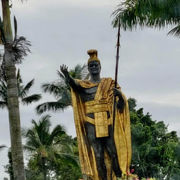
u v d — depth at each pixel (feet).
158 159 213.25
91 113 107.24
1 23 133.08
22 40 131.95
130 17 114.42
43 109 219.41
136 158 210.18
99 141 106.42
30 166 224.74
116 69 104.06
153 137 232.53
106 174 106.11
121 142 106.01
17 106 129.90
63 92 215.92
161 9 108.99
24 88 214.69
